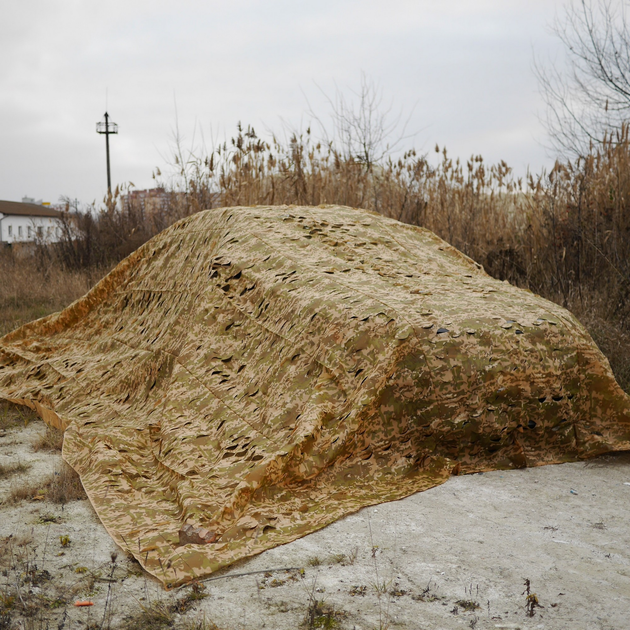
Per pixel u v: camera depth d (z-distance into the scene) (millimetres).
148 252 6039
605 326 5656
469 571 2432
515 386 3520
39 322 6609
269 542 2658
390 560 2521
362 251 4766
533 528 2814
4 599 2232
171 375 4309
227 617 2141
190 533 2660
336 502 3041
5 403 5102
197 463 3320
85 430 4070
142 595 2287
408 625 2078
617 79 8695
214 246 4941
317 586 2332
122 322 5785
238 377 3904
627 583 2350
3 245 15289
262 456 3186
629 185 7480
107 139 28266
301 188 8523
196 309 4457
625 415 3738
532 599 2189
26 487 3258
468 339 3486
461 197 8391
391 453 3383
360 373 3369
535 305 3961
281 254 4383
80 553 2605
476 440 3521
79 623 2113
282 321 3891
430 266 4773
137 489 3246
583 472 3518
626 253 6934
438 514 2957
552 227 7469
